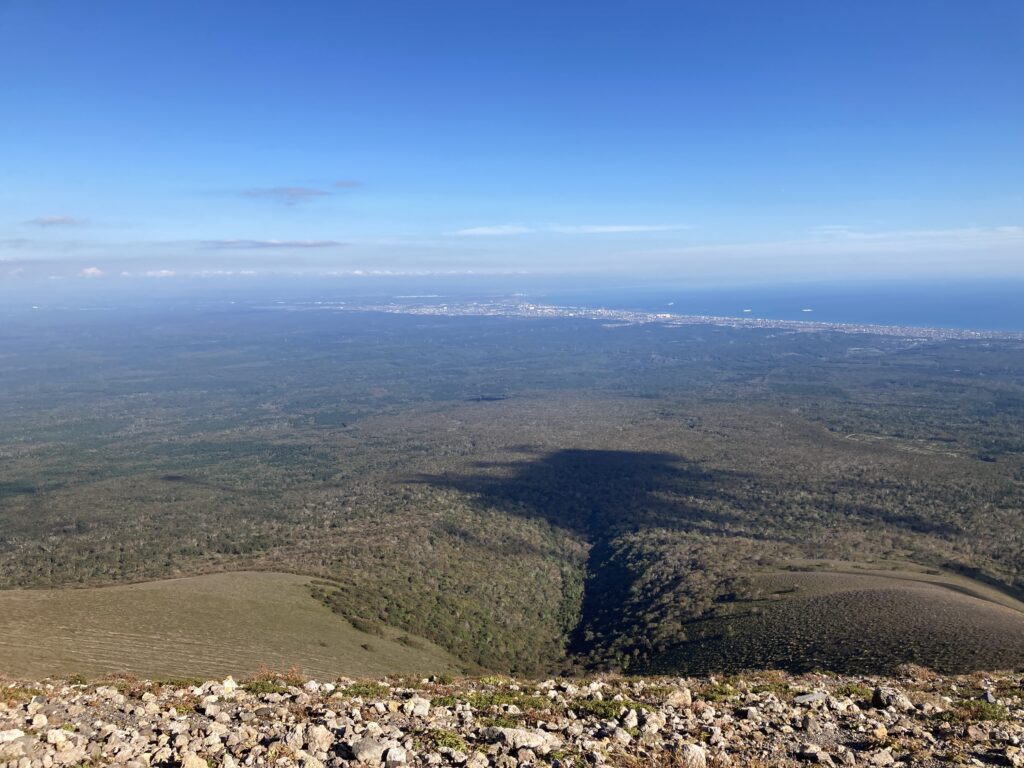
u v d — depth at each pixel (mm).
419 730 9562
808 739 10133
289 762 8125
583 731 10141
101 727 9312
